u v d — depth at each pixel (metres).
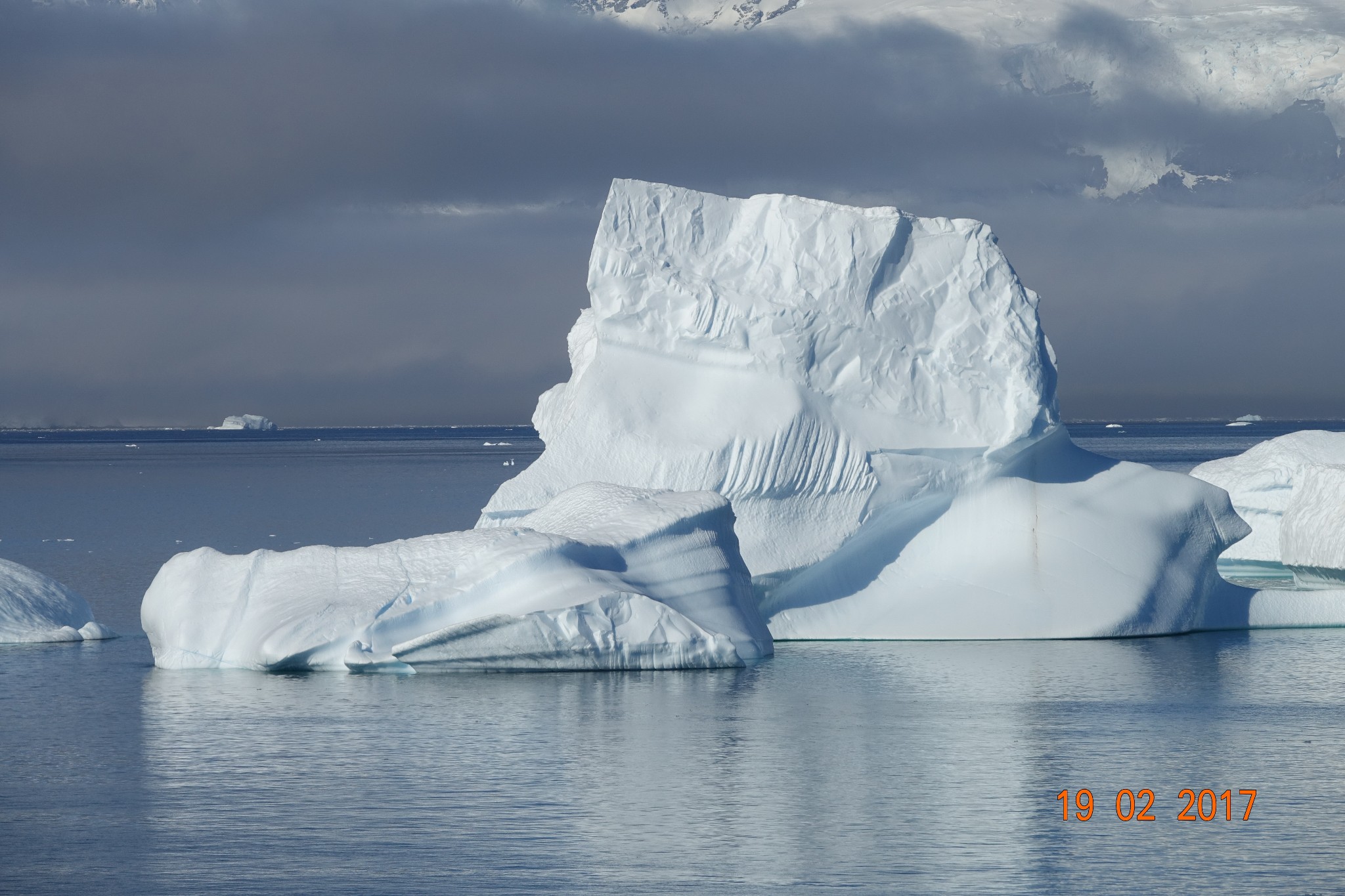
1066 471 51.62
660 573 43.28
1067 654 44.56
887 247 50.25
